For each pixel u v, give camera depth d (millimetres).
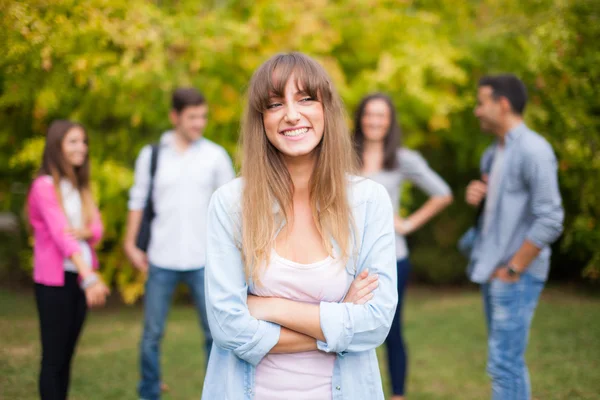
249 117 1787
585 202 4652
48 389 2871
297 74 1713
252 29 5480
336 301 1742
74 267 2953
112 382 3994
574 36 4219
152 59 4941
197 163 3646
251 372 1703
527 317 2723
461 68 6293
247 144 1782
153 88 5441
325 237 1732
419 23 6305
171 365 4426
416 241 7551
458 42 6320
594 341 4836
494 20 6148
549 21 4418
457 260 7285
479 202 3012
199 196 3627
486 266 2791
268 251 1700
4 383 3826
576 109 4574
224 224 1733
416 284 7699
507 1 5586
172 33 5102
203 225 3643
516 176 2713
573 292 6883
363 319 1665
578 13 4234
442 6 6562
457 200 7250
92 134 5828
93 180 5453
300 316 1656
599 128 4637
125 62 4617
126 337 5234
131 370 4262
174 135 3725
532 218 2713
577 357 4414
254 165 1760
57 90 3926
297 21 5602
